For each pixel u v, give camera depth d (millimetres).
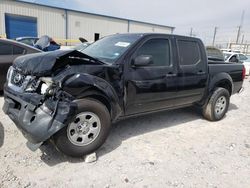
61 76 2844
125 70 3475
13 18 23547
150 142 3895
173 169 3133
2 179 2662
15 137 3664
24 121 2826
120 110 3498
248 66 14930
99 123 3213
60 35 27047
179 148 3756
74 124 3000
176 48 4254
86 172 2938
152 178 2910
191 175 3029
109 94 3230
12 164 2963
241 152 3781
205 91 4887
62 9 26531
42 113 2758
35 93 2922
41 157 3180
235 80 5559
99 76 3172
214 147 3887
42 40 7863
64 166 3025
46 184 2660
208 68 4883
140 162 3248
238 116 5816
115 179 2844
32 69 3012
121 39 4016
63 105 2781
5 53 5777
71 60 3053
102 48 3988
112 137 3992
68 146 2977
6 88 3434
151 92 3842
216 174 3098
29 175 2787
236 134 4539
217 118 5215
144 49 3771
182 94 4406
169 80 4078
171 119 5156
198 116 5484
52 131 2689
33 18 24766
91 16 29031
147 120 4965
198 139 4168
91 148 3168
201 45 4773
